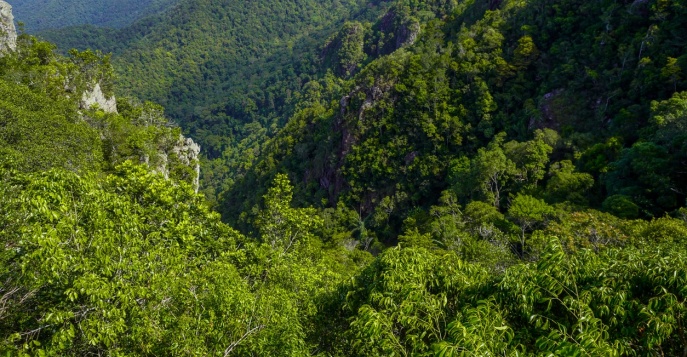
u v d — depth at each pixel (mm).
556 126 48156
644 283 6438
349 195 63812
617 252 7910
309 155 80688
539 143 42125
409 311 7238
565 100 49375
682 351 6223
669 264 6352
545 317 6352
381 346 6938
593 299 6398
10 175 10375
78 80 45938
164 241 11656
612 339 6113
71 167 25281
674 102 34719
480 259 25375
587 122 46062
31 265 7500
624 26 48031
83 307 7648
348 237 55531
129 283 8352
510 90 55844
